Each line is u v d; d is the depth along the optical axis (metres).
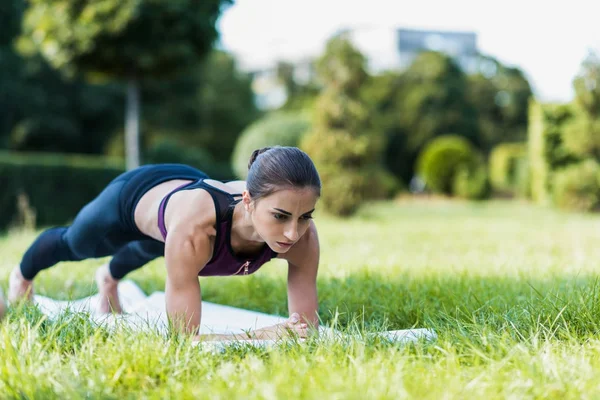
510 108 33.00
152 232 2.96
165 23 11.43
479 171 21.84
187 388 1.96
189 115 24.81
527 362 2.11
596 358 2.24
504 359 2.12
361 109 12.28
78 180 11.98
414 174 29.67
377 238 7.95
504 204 19.25
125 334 2.34
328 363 2.12
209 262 2.65
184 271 2.51
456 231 8.95
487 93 32.66
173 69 12.04
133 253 3.61
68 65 11.61
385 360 2.13
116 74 12.05
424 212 15.30
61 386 1.95
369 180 12.19
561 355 2.22
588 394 1.89
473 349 2.22
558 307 2.78
